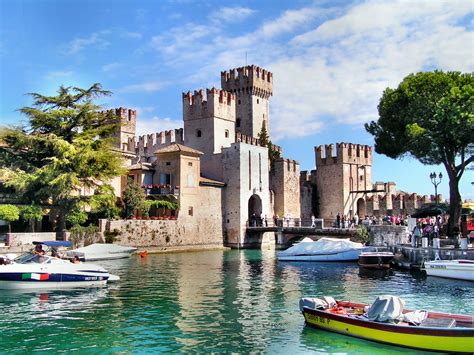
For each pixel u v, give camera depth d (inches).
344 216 2859.3
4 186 1865.2
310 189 3257.9
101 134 1987.0
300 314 832.3
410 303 922.7
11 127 1859.0
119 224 1987.0
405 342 632.4
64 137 1926.7
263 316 818.2
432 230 1651.1
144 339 689.6
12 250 1555.1
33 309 876.6
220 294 1027.3
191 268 1518.2
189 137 2869.1
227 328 743.1
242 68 3344.0
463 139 1672.0
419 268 1406.3
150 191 2390.5
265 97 3422.7
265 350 639.8
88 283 1123.9
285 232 2464.3
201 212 2471.7
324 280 1242.6
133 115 3075.8
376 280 1232.2
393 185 3304.6
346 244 1732.3
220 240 2591.0
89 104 1932.8
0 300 956.0
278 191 2984.7
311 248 1760.6
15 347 657.0
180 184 2361.0
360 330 673.6
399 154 1971.0
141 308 883.4
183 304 920.3
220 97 2844.5
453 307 886.4
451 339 605.6
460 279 1209.4
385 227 1811.0
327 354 623.2
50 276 1074.7
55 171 1776.6
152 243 2140.7
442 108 1632.6
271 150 3152.1
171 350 642.8
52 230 1909.4
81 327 753.0
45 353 633.0
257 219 2687.0
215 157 2753.4
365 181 3348.9
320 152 3302.2
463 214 1800.0
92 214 2055.9
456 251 1318.9
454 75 1835.6
